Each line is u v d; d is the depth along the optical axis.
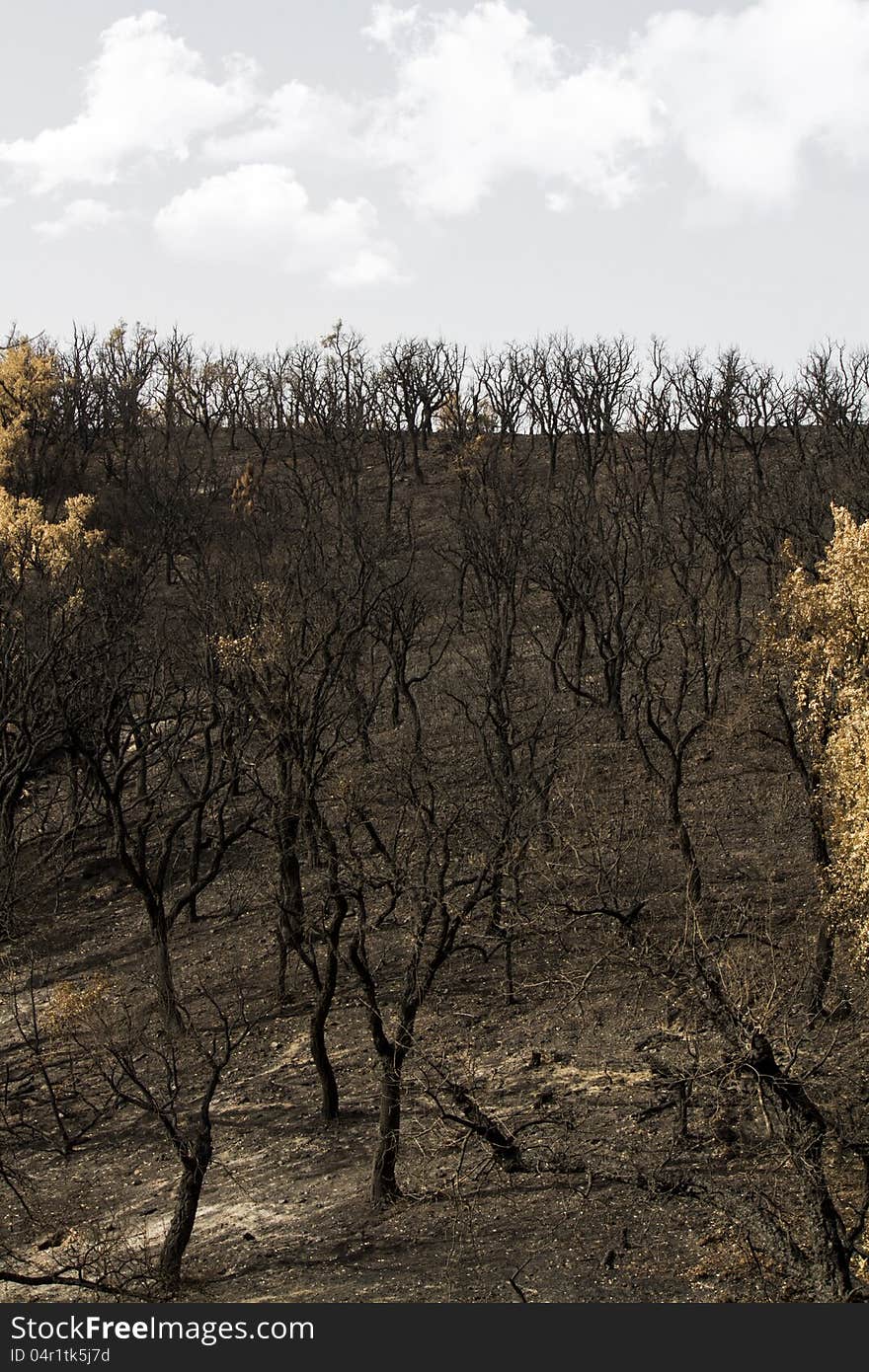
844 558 31.67
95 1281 25.88
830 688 32.44
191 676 57.25
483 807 42.06
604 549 67.88
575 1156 26.47
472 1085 32.09
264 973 46.06
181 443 132.00
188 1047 41.31
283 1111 36.50
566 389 115.00
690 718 59.16
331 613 56.00
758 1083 20.67
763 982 24.69
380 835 46.09
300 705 42.41
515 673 70.31
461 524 79.31
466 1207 26.88
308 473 120.44
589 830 41.94
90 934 53.19
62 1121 38.38
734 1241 24.56
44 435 114.69
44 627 55.56
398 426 123.50
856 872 29.84
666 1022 34.84
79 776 64.44
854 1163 25.09
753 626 45.59
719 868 44.88
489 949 42.34
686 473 96.25
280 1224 29.86
